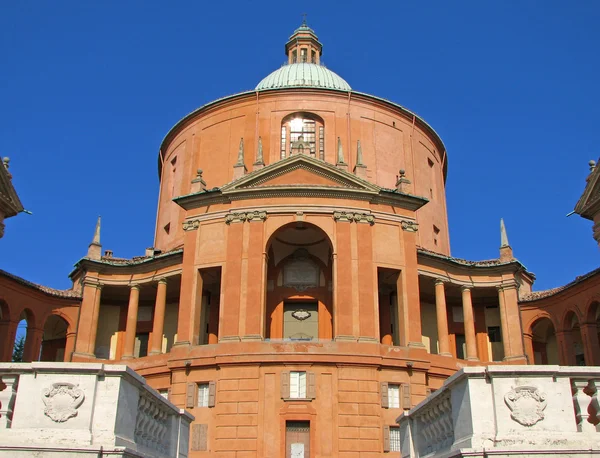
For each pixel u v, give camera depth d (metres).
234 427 29.77
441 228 46.19
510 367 11.26
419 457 15.25
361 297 32.38
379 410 30.36
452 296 42.16
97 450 10.83
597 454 10.61
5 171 21.17
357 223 33.94
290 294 36.28
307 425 29.92
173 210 44.50
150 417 14.03
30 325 38.56
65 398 11.29
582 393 11.33
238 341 31.27
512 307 39.31
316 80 47.72
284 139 41.91
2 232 21.91
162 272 38.62
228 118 42.97
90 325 39.56
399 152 43.72
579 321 37.41
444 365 34.12
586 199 22.58
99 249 41.50
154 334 37.06
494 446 10.82
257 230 33.50
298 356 30.69
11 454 10.74
